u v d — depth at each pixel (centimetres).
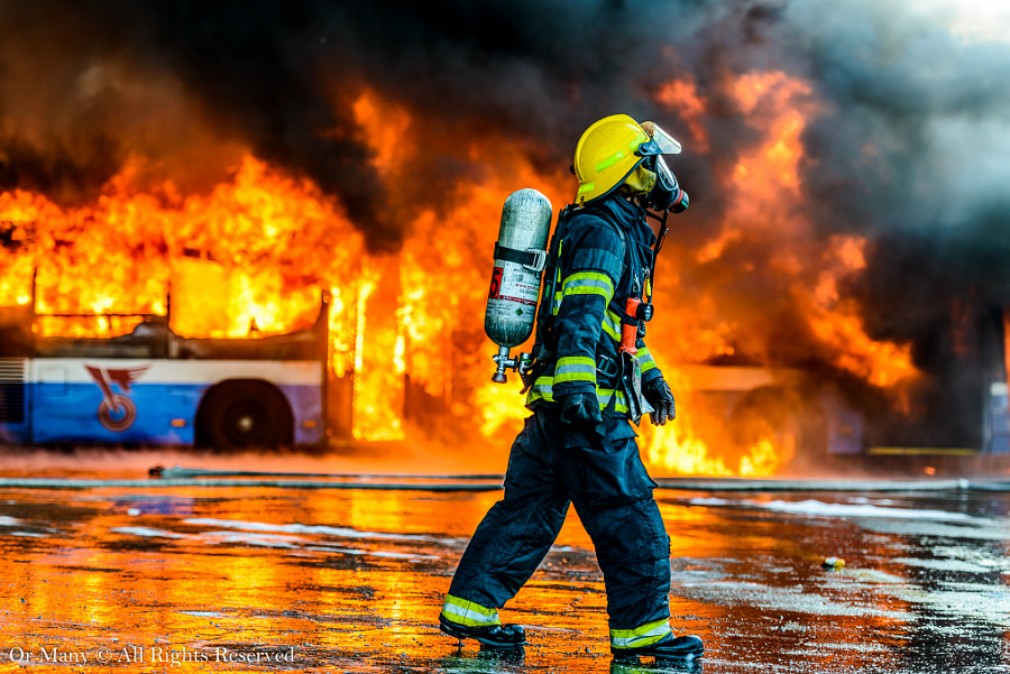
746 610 558
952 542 856
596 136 459
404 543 782
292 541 777
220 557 688
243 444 1644
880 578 673
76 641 439
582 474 445
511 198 451
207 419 1642
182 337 1642
